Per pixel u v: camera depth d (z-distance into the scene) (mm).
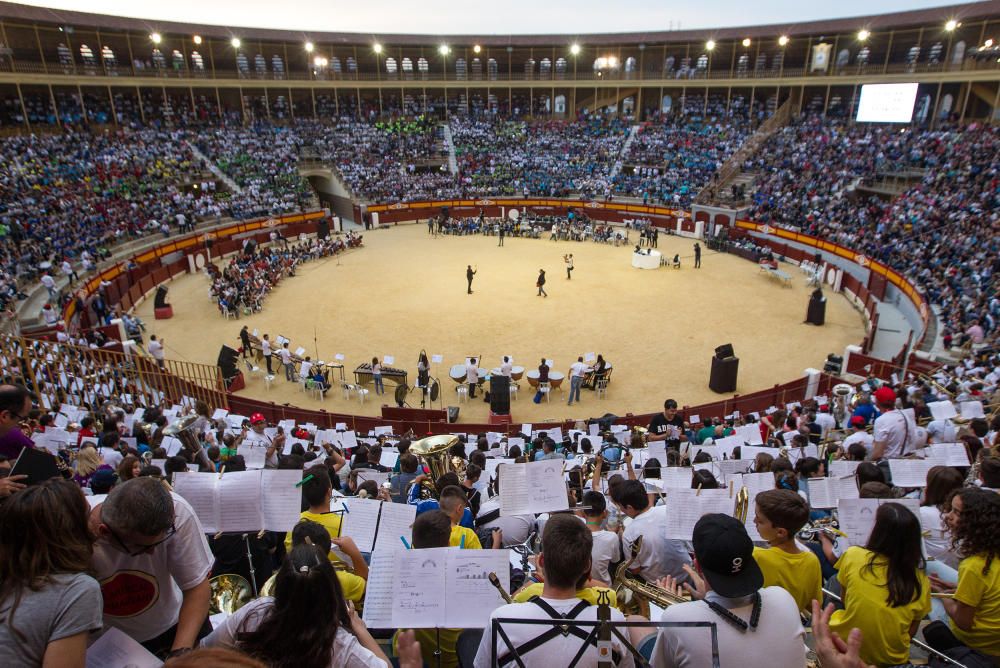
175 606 3996
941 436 12031
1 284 28922
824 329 31203
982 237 32875
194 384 21750
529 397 24734
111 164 48156
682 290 37719
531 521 7793
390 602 4410
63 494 3178
